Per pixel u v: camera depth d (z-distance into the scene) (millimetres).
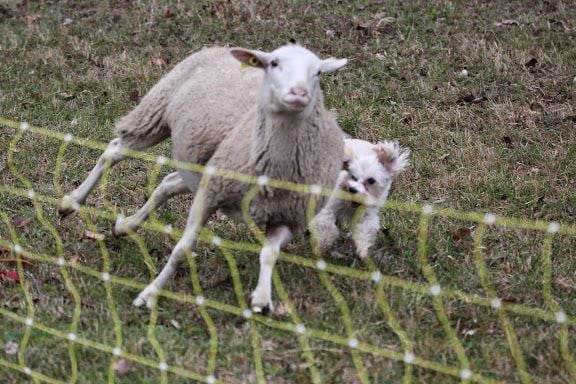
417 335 6836
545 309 7266
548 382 6277
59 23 14062
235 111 7281
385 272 7938
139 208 9133
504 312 7031
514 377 6348
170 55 12984
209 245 8289
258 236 7105
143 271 7855
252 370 6414
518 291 7547
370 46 12938
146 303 7223
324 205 7207
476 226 8703
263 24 13531
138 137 8227
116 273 7781
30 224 8602
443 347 6633
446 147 10430
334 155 7145
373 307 7145
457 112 11156
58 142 10531
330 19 13648
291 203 6961
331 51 12836
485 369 6441
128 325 6996
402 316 7070
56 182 8383
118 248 8305
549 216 8953
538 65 12289
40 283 7531
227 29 13492
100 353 6574
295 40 13086
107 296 7348
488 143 10555
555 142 10609
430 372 6395
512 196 9328
